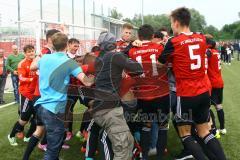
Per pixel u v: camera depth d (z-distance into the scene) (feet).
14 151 20.92
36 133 17.39
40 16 83.25
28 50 19.94
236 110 33.50
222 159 15.60
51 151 15.33
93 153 17.19
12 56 39.91
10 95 47.42
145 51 16.53
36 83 18.81
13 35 74.95
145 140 17.54
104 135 15.58
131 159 16.07
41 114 15.35
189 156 18.61
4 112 34.50
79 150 20.83
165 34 22.02
